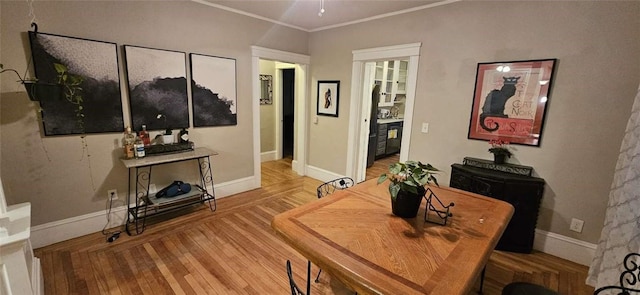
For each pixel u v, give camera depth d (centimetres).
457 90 279
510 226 240
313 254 116
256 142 380
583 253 228
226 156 351
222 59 323
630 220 163
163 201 276
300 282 200
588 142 218
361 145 405
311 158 452
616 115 205
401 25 313
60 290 184
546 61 226
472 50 265
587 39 209
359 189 193
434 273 103
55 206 235
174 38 283
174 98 290
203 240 251
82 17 228
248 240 253
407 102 318
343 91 388
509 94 248
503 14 243
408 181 142
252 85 361
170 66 282
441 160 299
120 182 268
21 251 134
